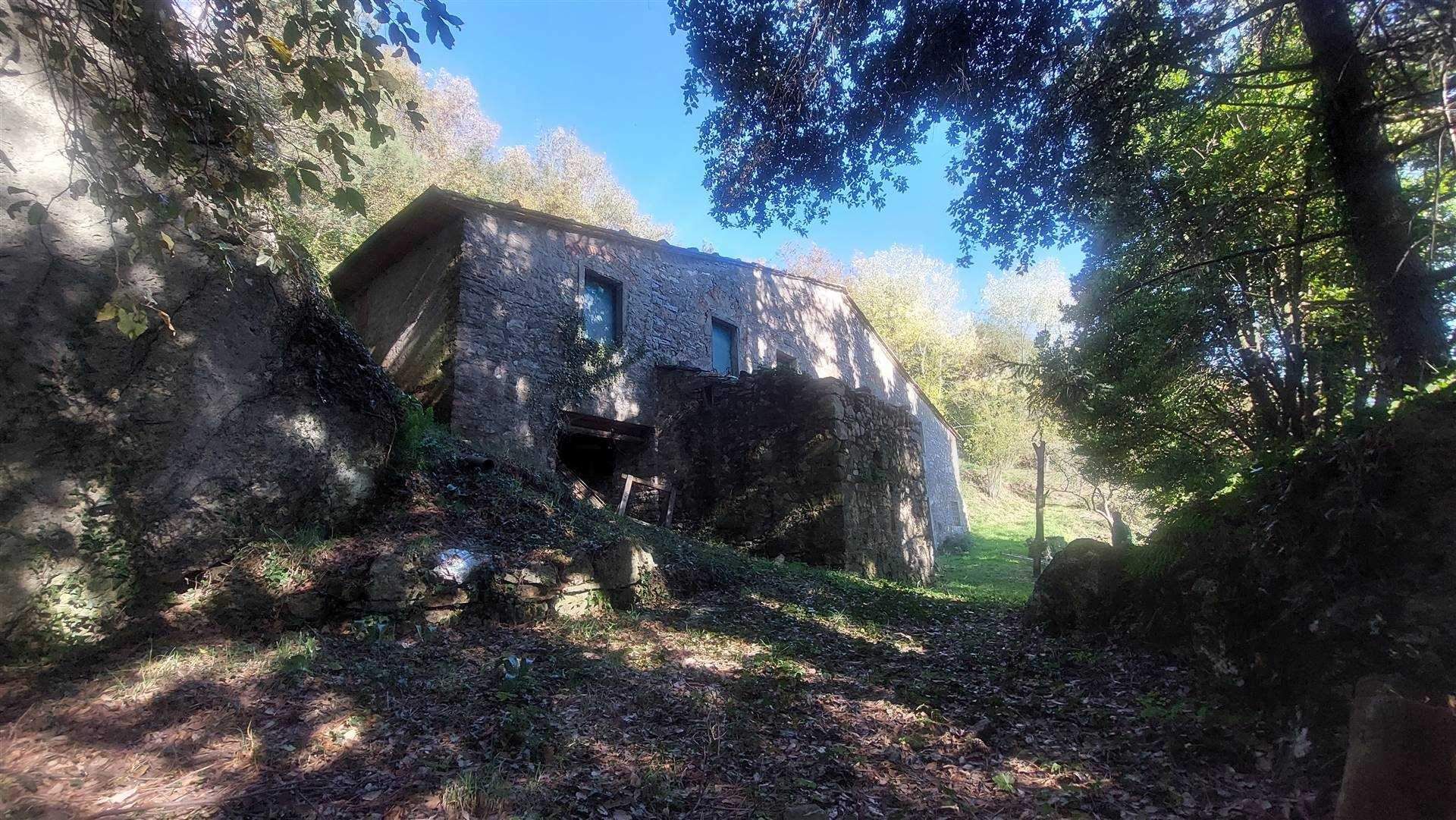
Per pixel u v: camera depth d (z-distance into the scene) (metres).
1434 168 6.00
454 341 9.21
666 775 3.38
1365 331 6.45
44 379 4.11
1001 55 6.53
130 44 3.60
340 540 5.62
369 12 3.36
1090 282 8.35
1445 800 2.29
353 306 12.12
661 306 12.63
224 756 3.18
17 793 2.69
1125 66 6.08
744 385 11.64
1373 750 2.47
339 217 14.55
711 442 11.77
